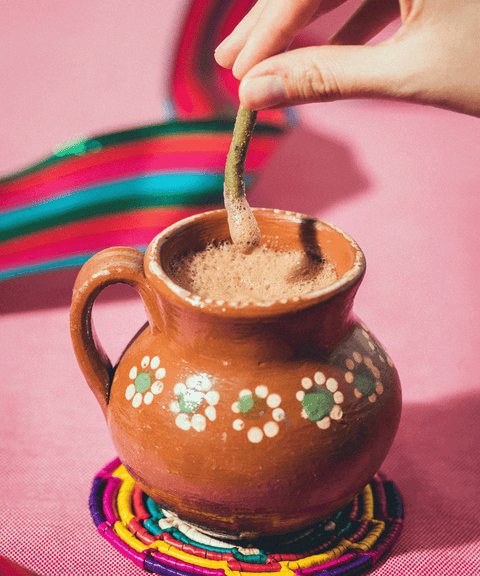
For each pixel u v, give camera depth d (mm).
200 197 537
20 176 538
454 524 355
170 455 301
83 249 533
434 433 410
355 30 383
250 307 287
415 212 685
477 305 537
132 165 533
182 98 637
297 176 753
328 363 306
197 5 717
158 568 323
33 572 316
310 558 323
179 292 293
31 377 458
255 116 314
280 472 296
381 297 549
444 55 303
